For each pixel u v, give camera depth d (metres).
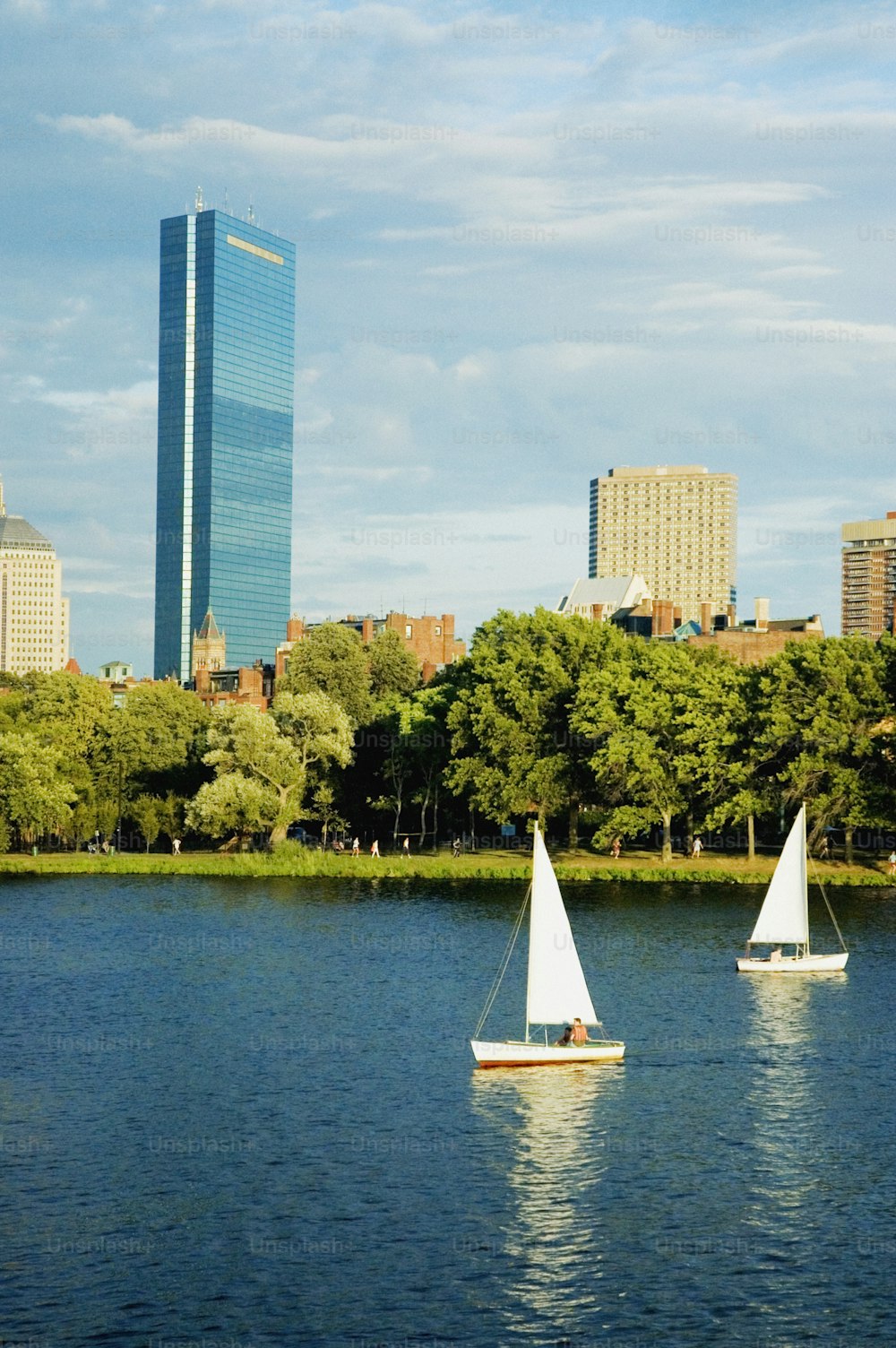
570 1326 39.44
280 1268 42.84
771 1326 39.41
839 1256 43.72
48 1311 40.19
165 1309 40.28
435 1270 42.75
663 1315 40.00
